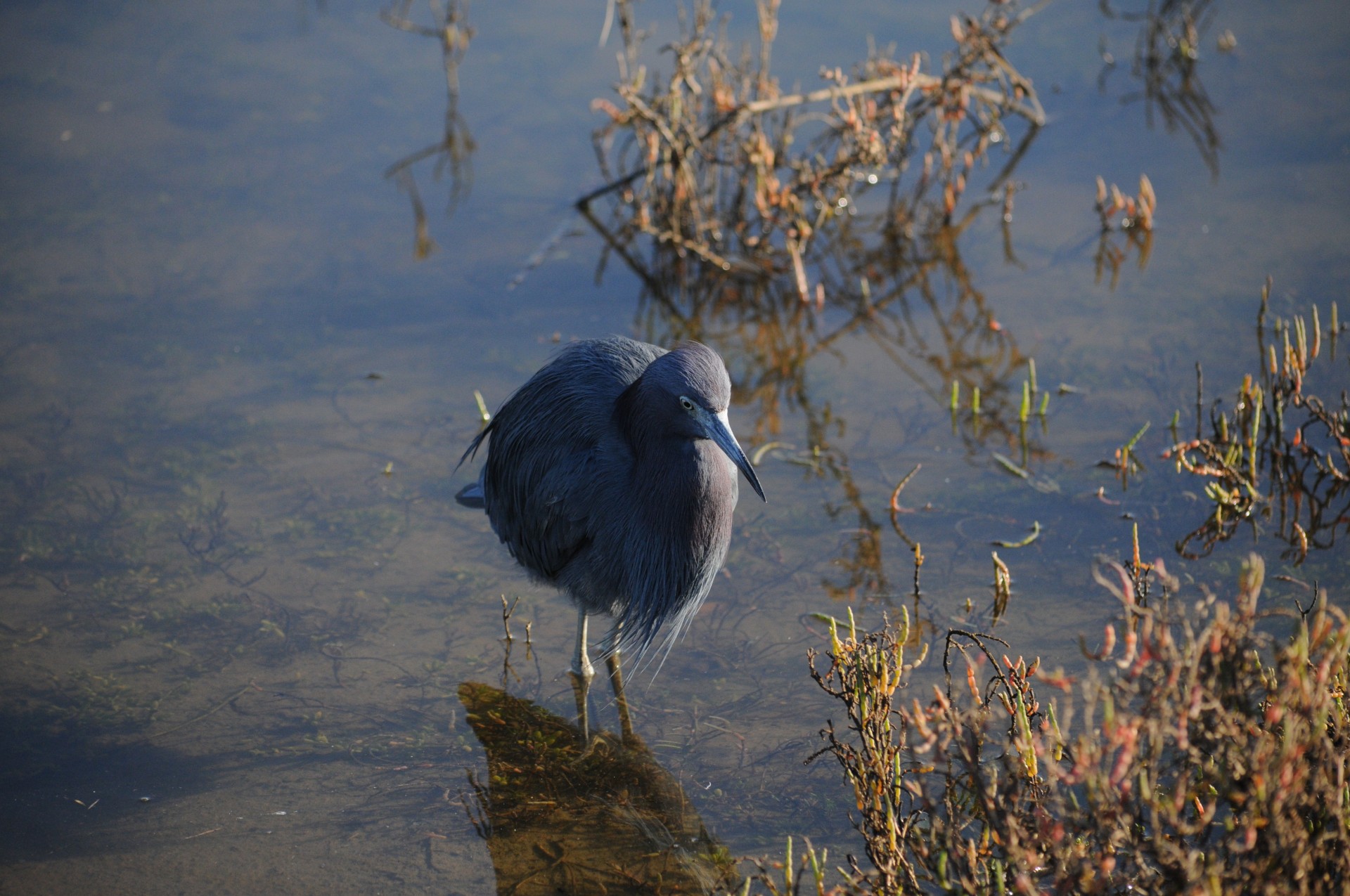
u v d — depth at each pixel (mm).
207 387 12695
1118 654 8672
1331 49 18844
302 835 7633
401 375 12938
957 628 9188
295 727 8570
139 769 8188
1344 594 9125
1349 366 11781
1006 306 13828
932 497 10859
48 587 9953
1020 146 17047
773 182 14562
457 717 8695
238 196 16438
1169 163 16219
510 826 7723
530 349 13430
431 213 16141
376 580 10094
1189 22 18281
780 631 9406
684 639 9414
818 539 10422
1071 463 11117
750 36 18891
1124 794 5480
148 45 20812
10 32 21188
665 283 14883
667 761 8234
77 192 16391
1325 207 14734
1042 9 20859
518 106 18484
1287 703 5414
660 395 7879
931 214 15641
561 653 9391
